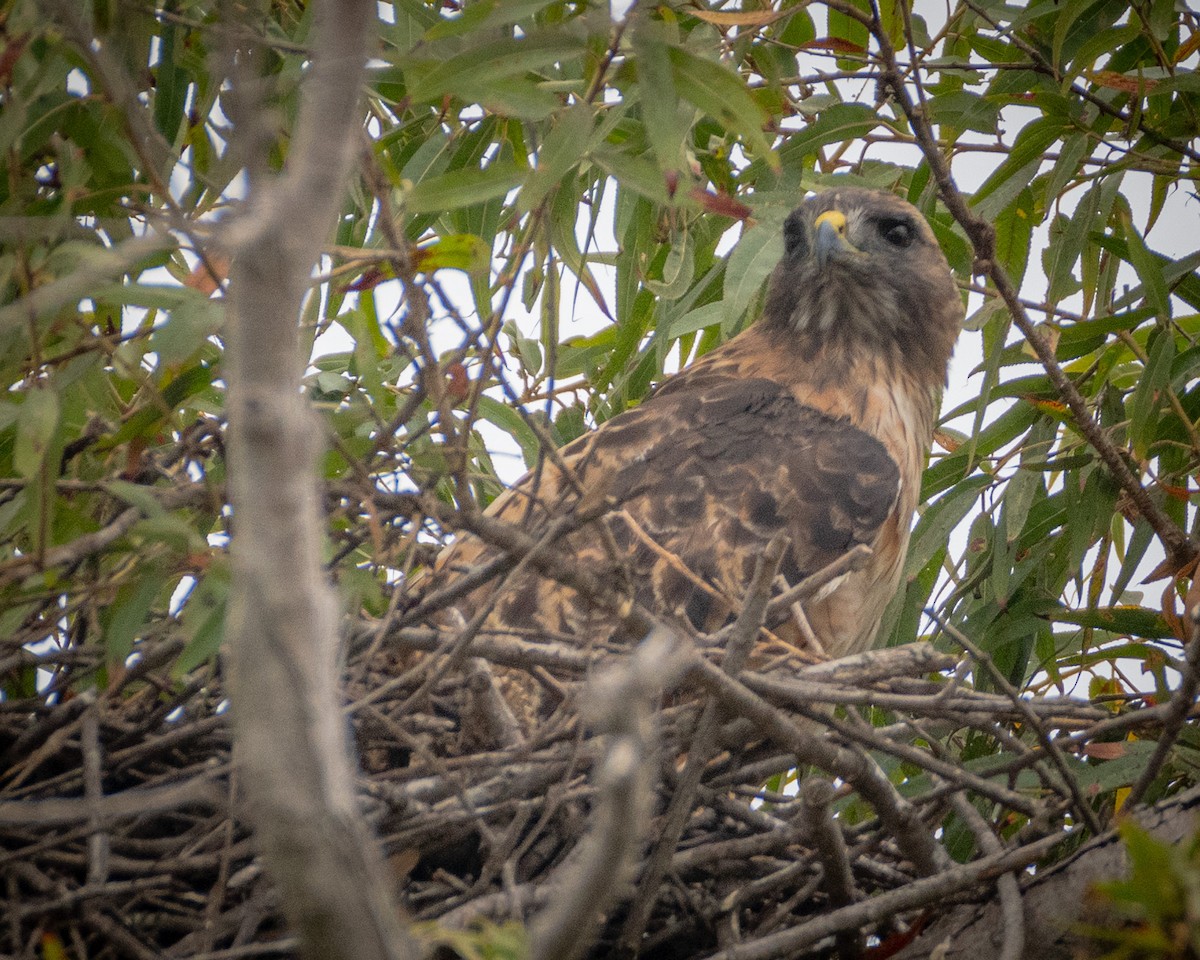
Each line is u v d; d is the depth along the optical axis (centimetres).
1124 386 1327
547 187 779
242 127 521
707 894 879
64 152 889
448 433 748
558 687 827
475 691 856
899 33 1285
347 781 460
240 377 461
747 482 1151
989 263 1055
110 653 768
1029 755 870
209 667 813
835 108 1202
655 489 1142
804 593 922
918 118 1063
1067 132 1187
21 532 912
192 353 820
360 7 492
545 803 803
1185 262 1223
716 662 873
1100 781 975
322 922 424
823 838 802
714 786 886
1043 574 1241
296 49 761
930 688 920
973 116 1224
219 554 760
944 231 1408
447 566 984
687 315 1251
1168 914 556
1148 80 1155
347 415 834
